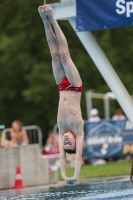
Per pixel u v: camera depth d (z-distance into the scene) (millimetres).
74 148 18047
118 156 33438
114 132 33281
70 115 17922
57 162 32500
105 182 22719
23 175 25672
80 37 22766
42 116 51906
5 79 51781
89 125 32656
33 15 51188
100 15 21750
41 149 33500
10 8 52625
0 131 25500
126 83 51188
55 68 18219
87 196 18250
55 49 18203
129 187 20203
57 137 33594
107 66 22641
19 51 50594
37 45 51188
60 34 17922
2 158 25219
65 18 22859
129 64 52938
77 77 18047
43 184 25984
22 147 25734
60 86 18234
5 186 25188
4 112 52344
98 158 32844
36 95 49250
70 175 26719
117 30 52688
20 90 52188
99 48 22750
